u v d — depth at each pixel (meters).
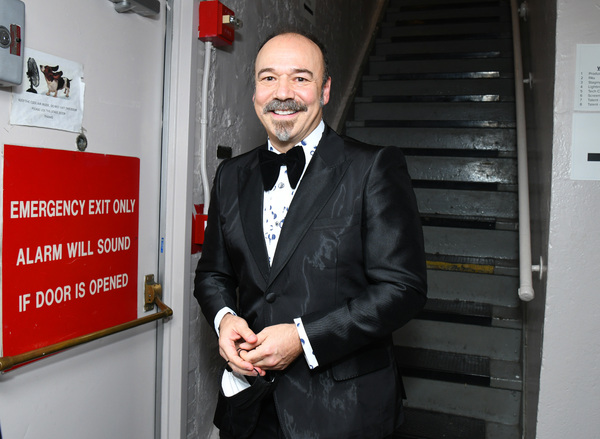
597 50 1.43
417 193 2.88
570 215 1.46
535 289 1.77
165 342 1.68
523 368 2.09
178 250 1.67
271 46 1.18
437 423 2.12
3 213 1.09
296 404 1.14
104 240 1.39
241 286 1.26
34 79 1.14
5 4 1.02
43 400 1.23
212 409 2.01
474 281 2.47
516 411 2.12
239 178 1.33
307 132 1.23
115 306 1.44
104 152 1.37
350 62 3.66
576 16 1.44
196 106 1.71
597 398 1.47
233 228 1.28
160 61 1.60
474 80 3.37
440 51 3.81
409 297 1.08
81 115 1.28
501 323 2.24
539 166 1.81
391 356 1.23
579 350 1.47
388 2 4.43
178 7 1.63
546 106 1.66
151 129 1.57
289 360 1.09
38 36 1.15
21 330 1.14
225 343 1.12
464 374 2.12
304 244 1.15
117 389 1.49
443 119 3.29
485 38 3.68
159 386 1.68
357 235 1.14
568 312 1.47
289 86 1.16
